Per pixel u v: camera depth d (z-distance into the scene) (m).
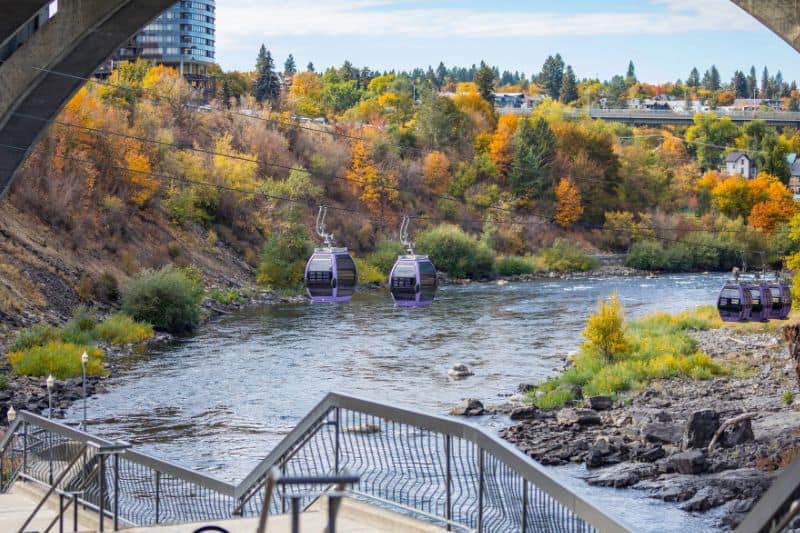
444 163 138.38
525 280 118.62
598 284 110.69
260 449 35.66
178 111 122.19
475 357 57.53
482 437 9.88
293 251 97.69
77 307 65.25
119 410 42.62
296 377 50.72
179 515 17.30
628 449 35.44
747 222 145.75
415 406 44.16
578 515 7.85
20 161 31.69
